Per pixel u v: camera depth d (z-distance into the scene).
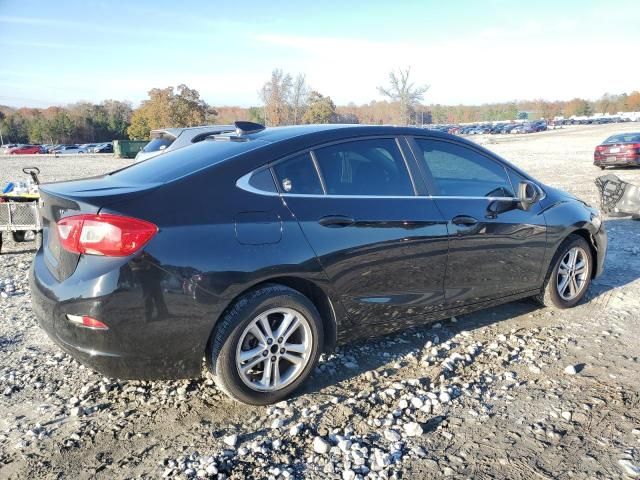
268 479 2.54
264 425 3.02
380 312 3.61
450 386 3.45
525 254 4.33
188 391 3.41
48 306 2.91
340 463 2.67
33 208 7.60
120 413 3.18
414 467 2.63
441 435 2.90
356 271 3.41
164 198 2.91
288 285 3.29
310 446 2.81
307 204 3.29
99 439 2.91
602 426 2.96
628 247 7.21
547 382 3.48
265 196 3.17
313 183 3.38
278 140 3.42
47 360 3.96
